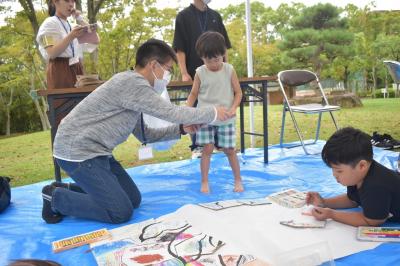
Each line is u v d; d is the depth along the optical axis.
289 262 1.49
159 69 2.18
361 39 14.77
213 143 2.80
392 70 3.60
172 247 1.75
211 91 2.79
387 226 1.93
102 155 2.19
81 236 1.96
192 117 2.18
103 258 1.69
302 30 11.61
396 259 1.58
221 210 2.22
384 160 3.43
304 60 12.12
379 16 14.55
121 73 2.21
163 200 2.61
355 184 1.90
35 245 1.95
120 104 2.16
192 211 2.22
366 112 8.09
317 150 4.10
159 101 2.13
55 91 2.60
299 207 2.21
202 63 3.70
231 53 12.31
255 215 2.11
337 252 1.65
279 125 6.95
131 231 1.99
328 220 2.01
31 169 4.71
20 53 8.46
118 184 2.24
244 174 3.21
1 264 1.72
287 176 3.11
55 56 2.98
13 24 7.57
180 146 5.68
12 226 2.27
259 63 13.14
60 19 3.13
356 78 18.56
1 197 2.55
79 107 2.21
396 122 6.66
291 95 8.05
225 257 1.62
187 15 3.67
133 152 5.48
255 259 1.58
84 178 2.16
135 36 7.82
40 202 2.75
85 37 2.87
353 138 1.76
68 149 2.15
